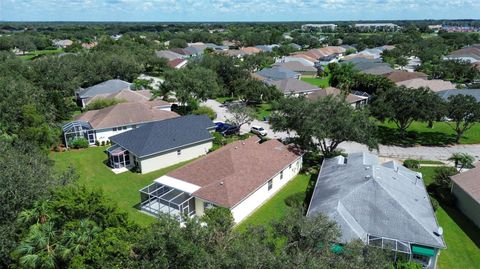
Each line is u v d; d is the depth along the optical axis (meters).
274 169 39.69
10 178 25.52
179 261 19.02
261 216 34.88
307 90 87.06
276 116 48.81
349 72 96.81
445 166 46.47
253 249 17.12
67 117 64.75
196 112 68.69
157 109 63.06
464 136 59.03
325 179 36.75
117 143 48.78
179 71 79.94
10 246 23.42
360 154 40.31
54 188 27.06
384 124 65.81
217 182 35.19
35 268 21.25
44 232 22.08
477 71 103.44
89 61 95.38
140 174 44.84
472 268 27.25
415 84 84.00
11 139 42.06
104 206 24.58
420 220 28.12
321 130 43.47
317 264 16.27
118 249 20.83
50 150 52.09
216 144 54.19
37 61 86.75
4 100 50.03
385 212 28.83
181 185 36.25
